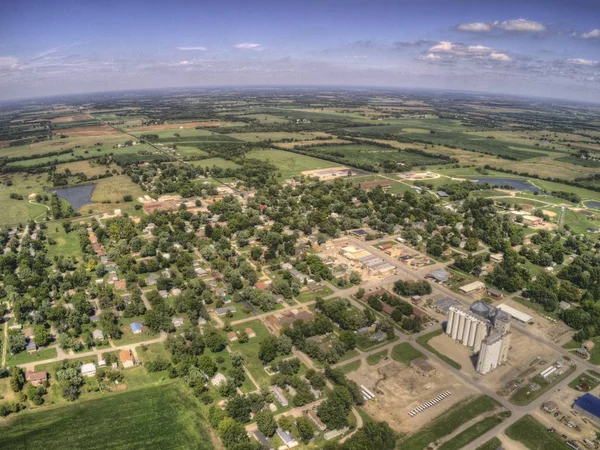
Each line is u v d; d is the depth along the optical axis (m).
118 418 186.50
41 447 172.25
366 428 177.12
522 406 196.88
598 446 175.62
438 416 189.75
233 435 171.88
